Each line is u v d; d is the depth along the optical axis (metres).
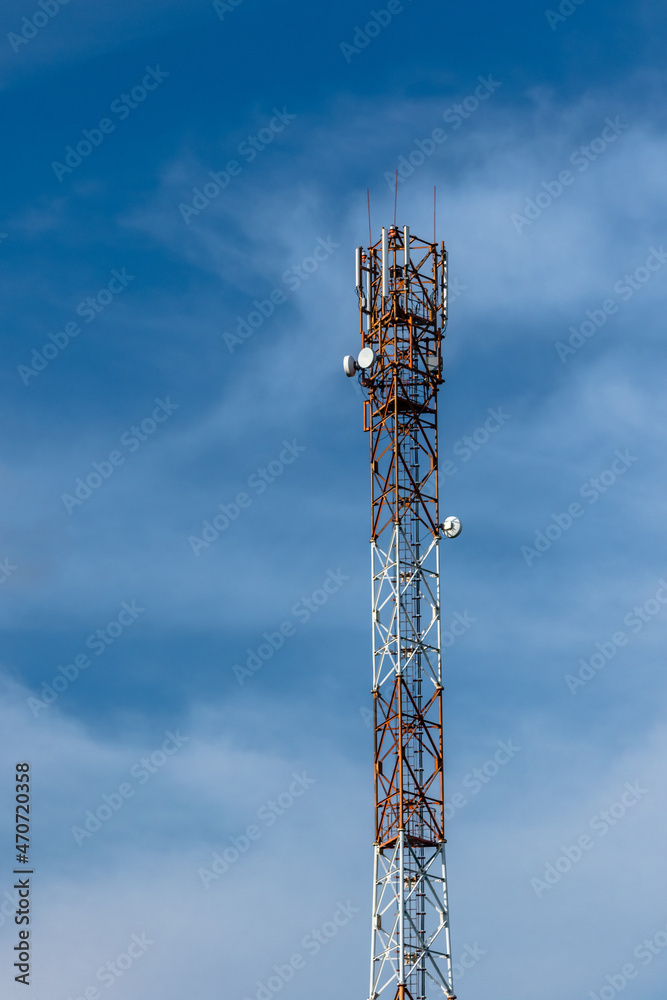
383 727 108.00
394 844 105.44
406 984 102.19
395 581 110.31
